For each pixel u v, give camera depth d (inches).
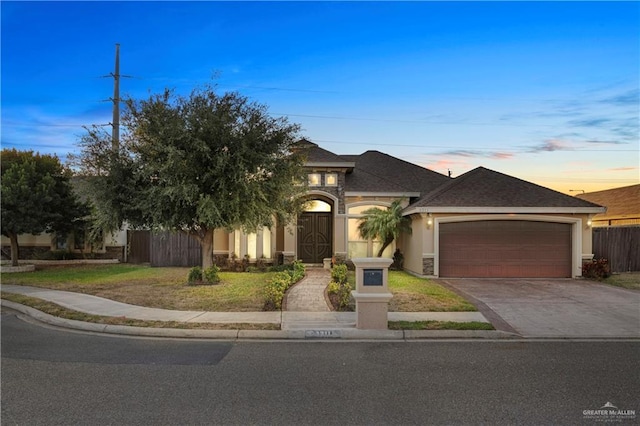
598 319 390.3
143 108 534.0
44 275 683.4
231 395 209.3
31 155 808.9
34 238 936.9
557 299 484.4
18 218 715.4
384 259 344.2
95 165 541.0
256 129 545.6
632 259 729.0
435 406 196.5
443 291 525.7
